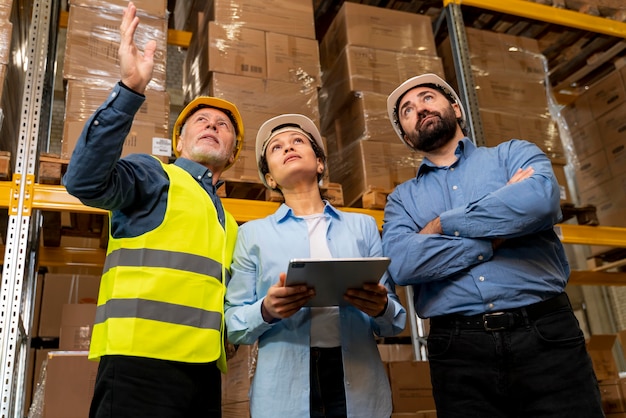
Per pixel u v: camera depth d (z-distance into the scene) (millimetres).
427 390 3842
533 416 1775
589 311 7156
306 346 1798
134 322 1660
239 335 1802
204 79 3338
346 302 1792
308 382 1756
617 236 3697
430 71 3732
